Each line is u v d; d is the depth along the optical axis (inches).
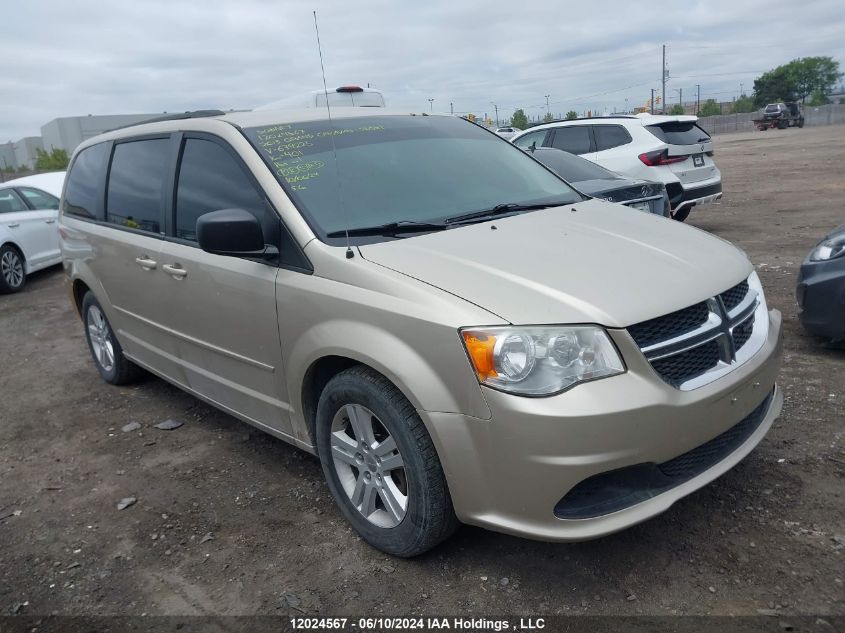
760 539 112.6
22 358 259.0
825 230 365.4
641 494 98.8
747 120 2431.1
